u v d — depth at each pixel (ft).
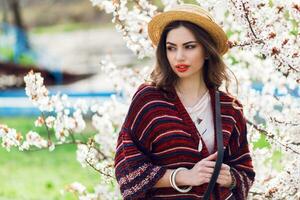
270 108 18.13
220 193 11.62
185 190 11.46
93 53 93.81
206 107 11.92
